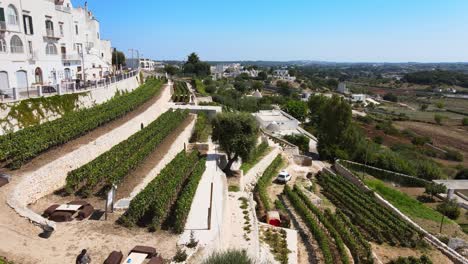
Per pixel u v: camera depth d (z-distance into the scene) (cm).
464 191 4444
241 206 2839
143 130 3825
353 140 5778
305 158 5359
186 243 1820
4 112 2708
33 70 4084
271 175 4466
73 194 2345
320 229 2833
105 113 3559
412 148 7719
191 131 4944
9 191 1941
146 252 1636
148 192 2231
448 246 2923
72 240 1736
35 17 4106
